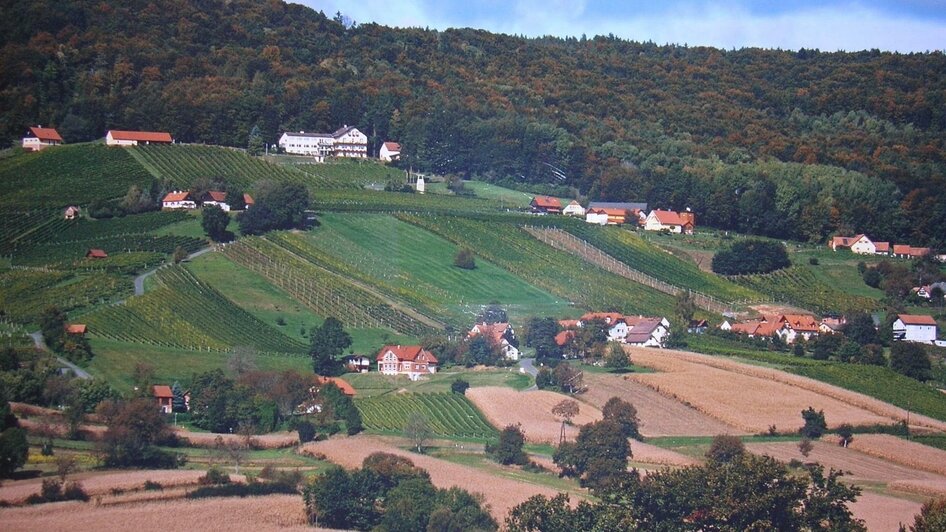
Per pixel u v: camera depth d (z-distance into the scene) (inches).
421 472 6968.5
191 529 6018.7
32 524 5974.4
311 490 6486.2
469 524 6269.7
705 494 6441.9
